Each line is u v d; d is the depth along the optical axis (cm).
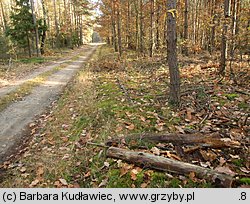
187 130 489
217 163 386
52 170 452
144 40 1989
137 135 475
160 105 635
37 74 1518
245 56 1312
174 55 605
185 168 363
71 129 623
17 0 2353
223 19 932
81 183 410
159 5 1766
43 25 2578
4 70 1619
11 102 912
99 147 484
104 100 768
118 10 2091
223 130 474
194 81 863
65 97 954
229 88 741
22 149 560
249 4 1225
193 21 2284
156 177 367
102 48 3941
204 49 2223
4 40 2338
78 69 1747
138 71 1270
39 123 711
